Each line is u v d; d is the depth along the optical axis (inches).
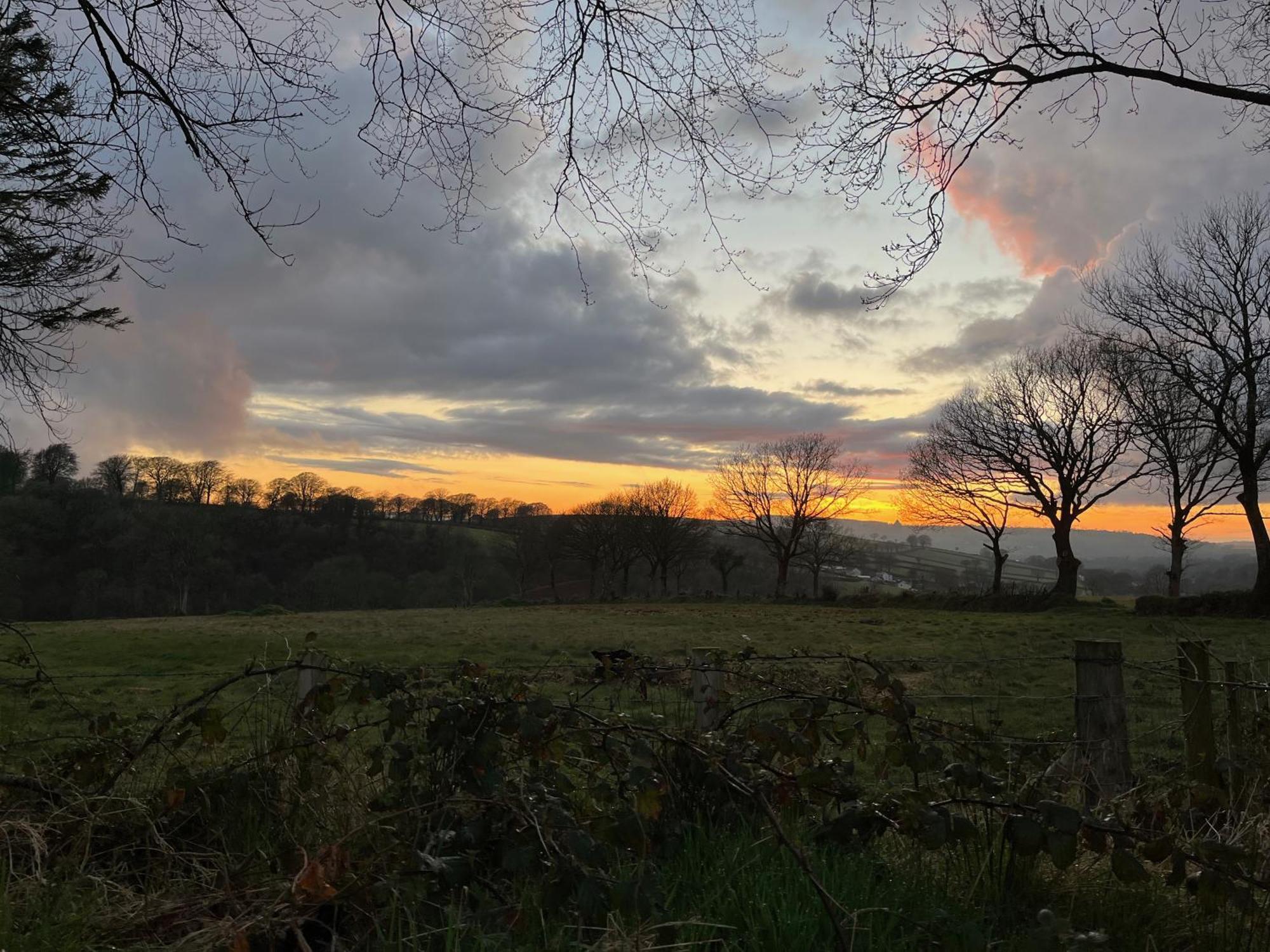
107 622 1638.8
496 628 1371.8
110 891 124.3
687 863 130.2
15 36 204.5
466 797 124.8
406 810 123.3
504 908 112.3
